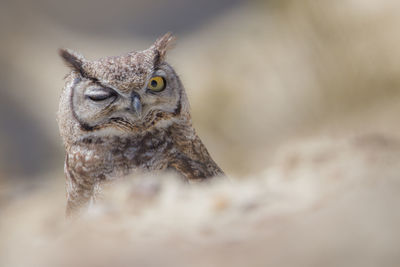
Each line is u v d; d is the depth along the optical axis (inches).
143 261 264.7
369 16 1334.9
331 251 233.3
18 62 2427.4
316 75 1302.9
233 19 2474.2
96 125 498.9
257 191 352.2
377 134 419.2
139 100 488.4
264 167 889.5
